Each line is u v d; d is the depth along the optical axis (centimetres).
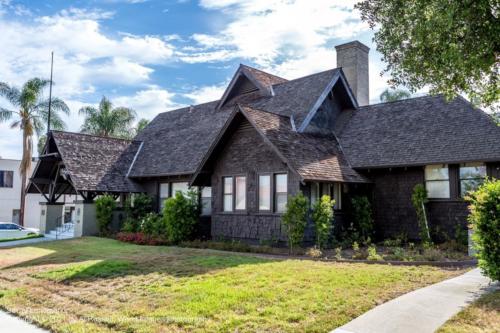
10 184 4147
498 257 833
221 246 1585
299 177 1473
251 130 1764
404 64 1166
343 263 1149
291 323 643
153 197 2347
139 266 1143
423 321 638
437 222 1625
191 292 834
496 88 1102
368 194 1831
